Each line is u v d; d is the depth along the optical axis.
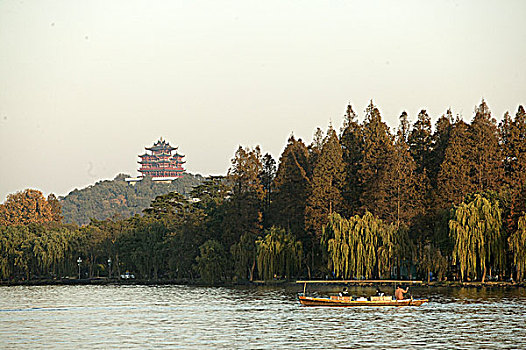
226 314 111.56
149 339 88.44
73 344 85.62
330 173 187.75
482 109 181.12
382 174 181.75
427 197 181.12
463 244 145.75
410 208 177.88
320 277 183.38
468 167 175.62
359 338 86.88
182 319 106.69
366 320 101.44
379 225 162.00
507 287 144.88
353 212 185.38
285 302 129.25
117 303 135.75
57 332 95.00
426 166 198.50
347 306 117.56
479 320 99.38
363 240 160.12
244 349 81.19
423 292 137.88
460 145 178.88
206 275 185.88
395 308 114.12
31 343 86.56
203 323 101.56
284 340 86.31
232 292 157.25
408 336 87.69
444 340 85.00
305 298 121.81
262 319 104.50
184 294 156.88
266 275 174.88
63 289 188.75
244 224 199.38
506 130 187.75
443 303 118.94
